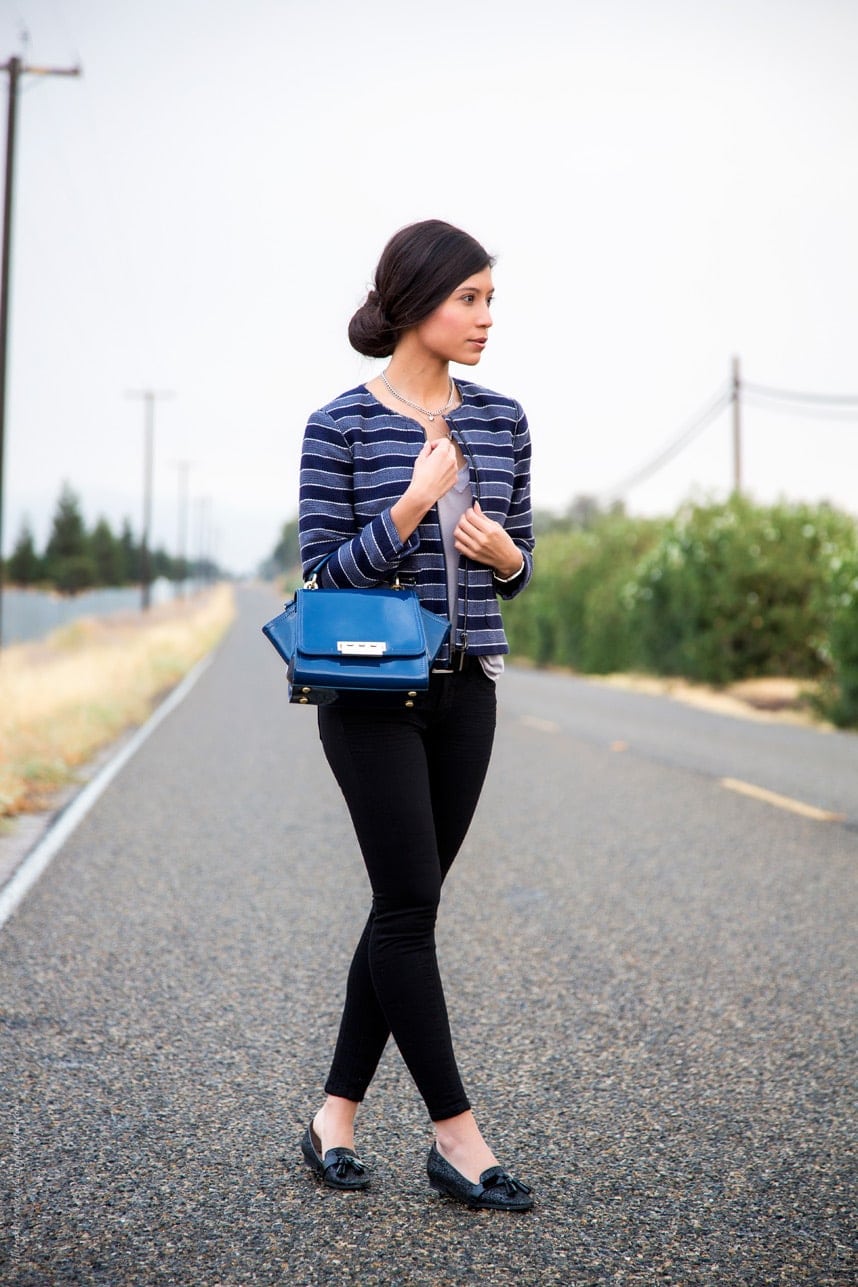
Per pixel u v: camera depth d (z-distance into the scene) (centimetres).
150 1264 296
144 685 2373
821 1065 450
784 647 2456
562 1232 316
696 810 1001
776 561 2448
